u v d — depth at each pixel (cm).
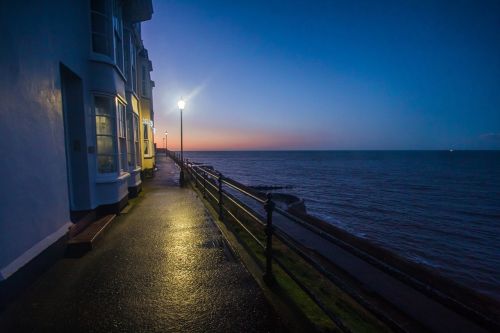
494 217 2897
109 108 705
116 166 723
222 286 368
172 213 791
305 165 12288
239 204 548
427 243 1945
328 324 290
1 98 313
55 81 455
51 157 430
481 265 1547
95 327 281
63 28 498
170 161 3678
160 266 429
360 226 2320
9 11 331
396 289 710
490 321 118
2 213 312
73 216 571
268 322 291
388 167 11394
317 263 267
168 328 281
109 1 691
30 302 323
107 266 427
